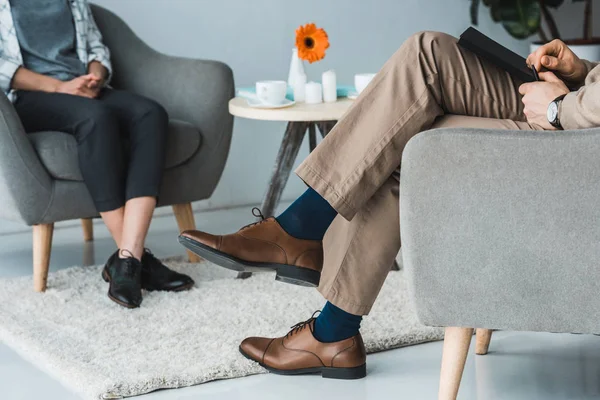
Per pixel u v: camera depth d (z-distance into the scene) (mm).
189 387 2051
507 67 1830
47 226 2799
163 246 3469
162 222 3908
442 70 1812
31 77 2973
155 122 2838
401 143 1751
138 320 2471
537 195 1528
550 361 2191
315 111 2730
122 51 3330
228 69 3158
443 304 1627
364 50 4418
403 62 1777
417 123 1754
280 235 1921
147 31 3898
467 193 1560
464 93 1840
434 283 1619
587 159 1497
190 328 2393
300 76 2986
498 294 1591
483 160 1539
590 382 2047
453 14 4637
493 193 1548
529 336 2393
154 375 2041
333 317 2055
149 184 2766
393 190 1833
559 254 1544
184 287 2760
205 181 3131
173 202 3066
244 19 4094
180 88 3176
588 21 4738
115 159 2775
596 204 1509
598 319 1559
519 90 1818
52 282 2881
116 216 2768
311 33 3043
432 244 1602
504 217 1552
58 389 2051
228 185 4168
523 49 4863
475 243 1578
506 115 1882
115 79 3328
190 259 3152
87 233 3566
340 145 1755
